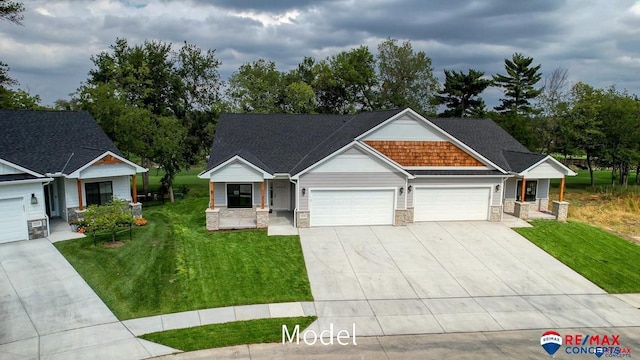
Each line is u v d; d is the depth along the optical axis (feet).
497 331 41.55
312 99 162.40
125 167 75.10
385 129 76.74
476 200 78.69
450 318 43.83
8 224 60.80
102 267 52.95
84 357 34.91
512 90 189.26
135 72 109.40
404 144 77.51
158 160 106.22
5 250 57.98
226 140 84.79
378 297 48.08
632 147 136.05
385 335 40.01
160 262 55.42
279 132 88.79
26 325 39.60
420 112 185.26
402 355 36.60
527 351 38.04
